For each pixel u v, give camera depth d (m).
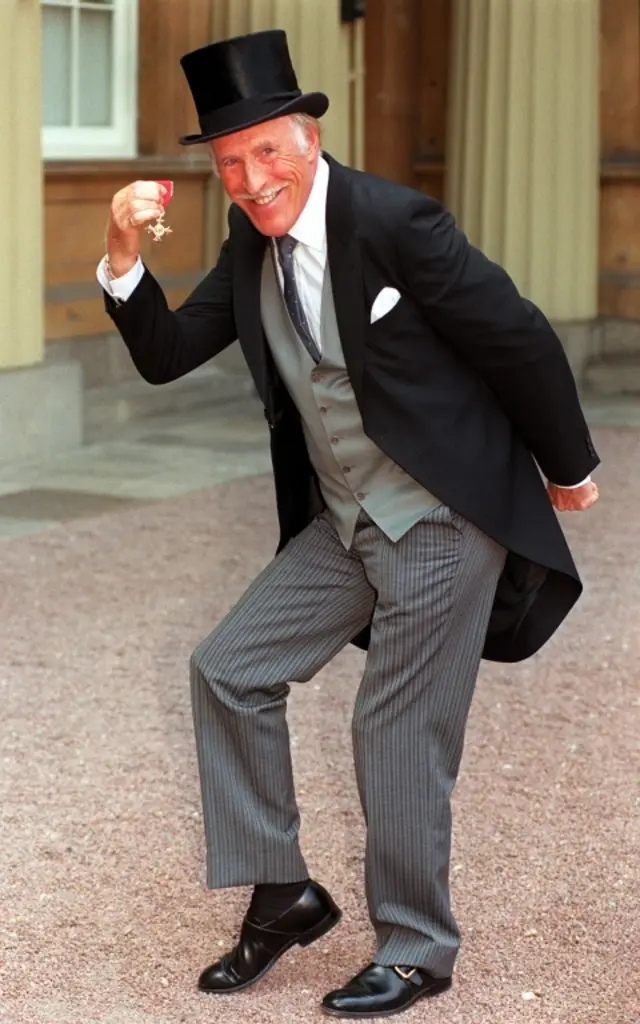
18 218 9.79
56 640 6.38
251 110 3.08
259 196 3.13
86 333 11.38
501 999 3.53
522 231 12.88
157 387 11.69
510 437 3.40
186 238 12.30
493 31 12.69
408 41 13.78
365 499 3.35
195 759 5.11
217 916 3.98
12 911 3.97
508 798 4.76
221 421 11.68
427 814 3.40
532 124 12.74
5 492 9.13
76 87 11.32
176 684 5.87
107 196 11.47
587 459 3.43
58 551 7.78
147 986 3.61
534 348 3.23
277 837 3.48
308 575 3.47
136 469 9.88
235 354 12.51
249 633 3.44
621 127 13.52
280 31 3.15
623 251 13.52
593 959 3.74
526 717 5.51
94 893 4.10
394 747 3.38
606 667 6.09
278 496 3.54
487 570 3.37
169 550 7.86
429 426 3.27
